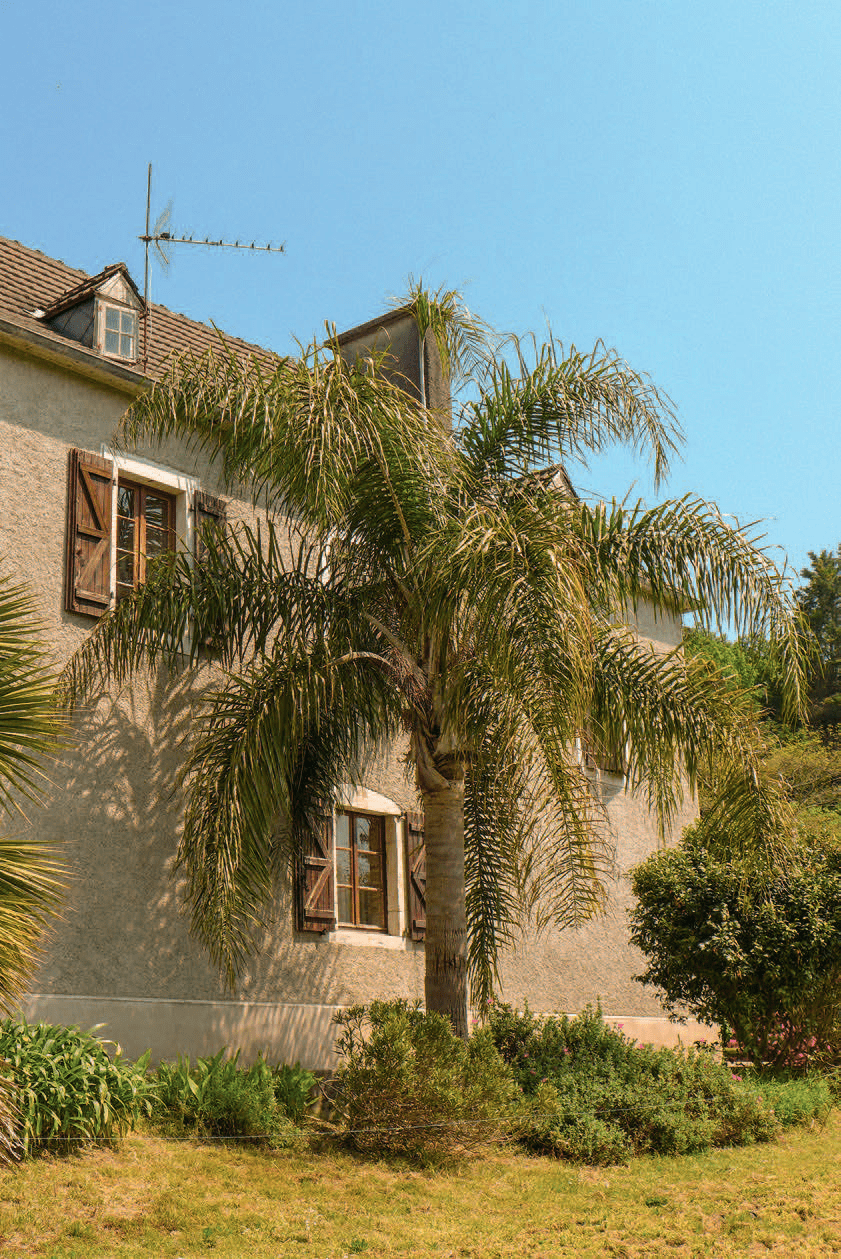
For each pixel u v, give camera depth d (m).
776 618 10.15
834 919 13.79
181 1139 8.48
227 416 9.80
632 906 16.97
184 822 10.37
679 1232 7.55
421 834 13.55
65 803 9.98
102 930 9.98
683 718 10.38
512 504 10.68
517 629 8.71
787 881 14.05
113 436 10.62
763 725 11.55
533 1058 10.98
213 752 9.75
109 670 10.22
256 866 9.55
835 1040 14.28
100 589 10.65
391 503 10.23
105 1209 6.89
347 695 10.59
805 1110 11.77
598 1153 9.57
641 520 10.66
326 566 10.66
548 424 11.04
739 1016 13.93
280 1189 7.84
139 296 12.17
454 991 10.45
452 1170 8.95
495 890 11.91
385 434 10.02
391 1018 9.64
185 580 10.46
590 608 10.53
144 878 10.47
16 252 13.20
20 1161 7.29
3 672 6.88
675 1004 17.08
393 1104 9.13
